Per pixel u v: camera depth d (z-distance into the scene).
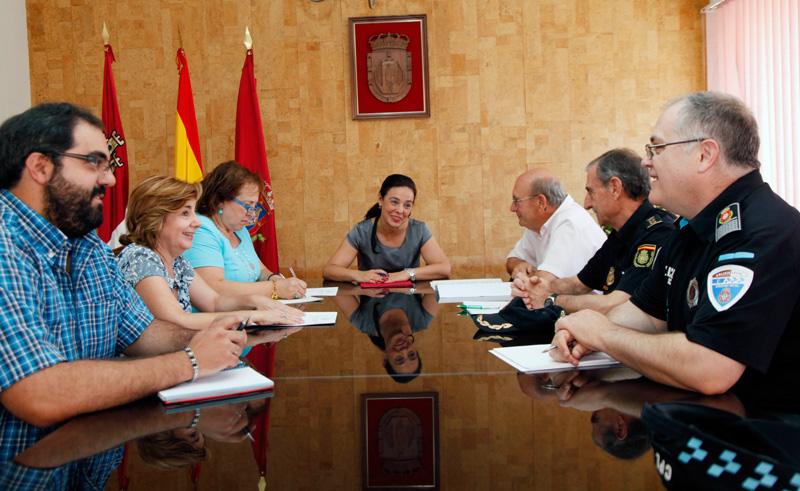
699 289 1.26
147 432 0.97
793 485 0.63
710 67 4.91
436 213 5.00
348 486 0.76
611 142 4.97
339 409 1.09
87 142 1.22
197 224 2.01
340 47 4.94
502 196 4.99
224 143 4.99
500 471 0.79
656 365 1.15
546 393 1.14
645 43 4.94
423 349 1.57
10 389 1.00
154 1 4.92
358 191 5.00
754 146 1.26
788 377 1.09
